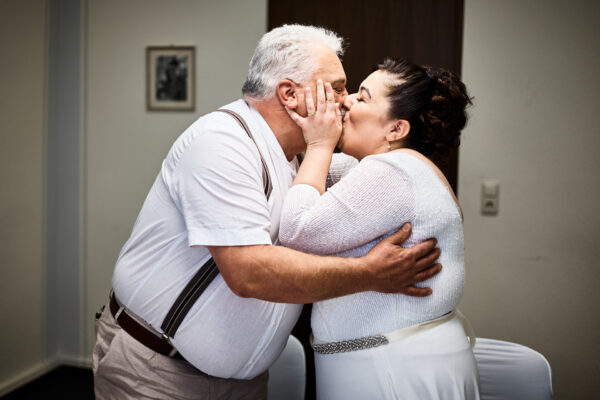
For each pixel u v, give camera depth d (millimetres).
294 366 1604
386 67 1199
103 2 2875
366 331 1085
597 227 2436
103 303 2969
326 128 1117
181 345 1122
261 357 1180
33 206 2811
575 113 2424
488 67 2480
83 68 2926
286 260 977
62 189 2992
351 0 2709
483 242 2547
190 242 1008
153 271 1134
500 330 2559
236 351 1134
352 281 1009
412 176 1056
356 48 2723
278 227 1134
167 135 2861
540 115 2455
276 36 1146
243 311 1112
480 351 1551
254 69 1162
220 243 982
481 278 2561
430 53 2650
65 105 2957
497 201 2516
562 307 2498
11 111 2621
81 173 2967
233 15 2748
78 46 2922
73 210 2990
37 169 2830
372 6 2691
